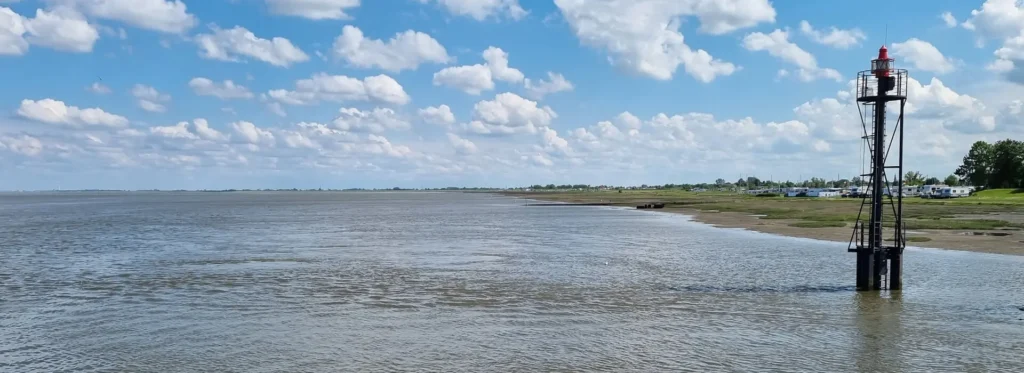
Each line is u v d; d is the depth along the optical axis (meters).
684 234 61.31
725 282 31.73
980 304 25.86
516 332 21.69
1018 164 171.62
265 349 19.81
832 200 160.25
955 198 148.75
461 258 42.41
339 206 169.88
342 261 40.94
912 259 38.81
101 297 28.39
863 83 28.48
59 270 37.22
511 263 39.56
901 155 28.56
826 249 46.44
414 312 24.91
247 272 35.94
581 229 70.44
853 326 22.27
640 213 110.00
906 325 22.36
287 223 86.62
